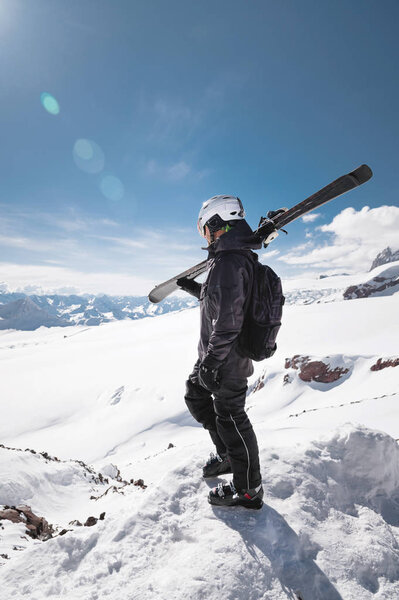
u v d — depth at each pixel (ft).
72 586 5.80
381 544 6.57
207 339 7.16
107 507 17.57
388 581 6.07
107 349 355.56
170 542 6.44
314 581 5.80
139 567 5.97
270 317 6.54
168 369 239.09
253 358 6.60
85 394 219.00
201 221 7.20
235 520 6.70
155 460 28.89
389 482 8.09
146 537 6.53
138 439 147.13
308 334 238.07
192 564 5.77
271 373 151.74
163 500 7.32
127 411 181.88
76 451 147.02
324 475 8.02
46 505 18.39
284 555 6.07
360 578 6.01
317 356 143.23
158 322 495.00
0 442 168.04
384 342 187.62
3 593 5.82
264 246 7.66
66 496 20.38
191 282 8.71
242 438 6.76
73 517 17.06
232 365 6.75
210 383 6.44
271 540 6.27
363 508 7.61
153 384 210.18
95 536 6.80
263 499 7.32
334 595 5.68
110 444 147.74
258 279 6.58
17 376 285.02
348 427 9.13
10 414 201.67
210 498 7.09
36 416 196.34
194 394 7.70
